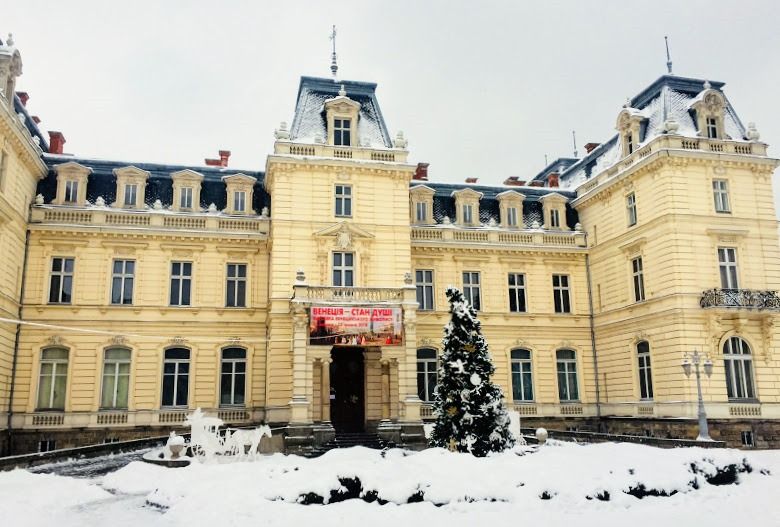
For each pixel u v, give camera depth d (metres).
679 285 34.34
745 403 33.50
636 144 38.69
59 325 35.22
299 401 31.42
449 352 24.92
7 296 32.78
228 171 40.56
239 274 38.41
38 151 35.47
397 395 33.09
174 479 18.70
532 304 42.03
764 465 20.38
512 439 24.69
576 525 14.53
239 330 37.31
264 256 38.50
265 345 37.31
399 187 37.56
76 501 18.19
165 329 36.47
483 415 23.95
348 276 36.16
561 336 41.88
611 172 40.75
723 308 33.66
